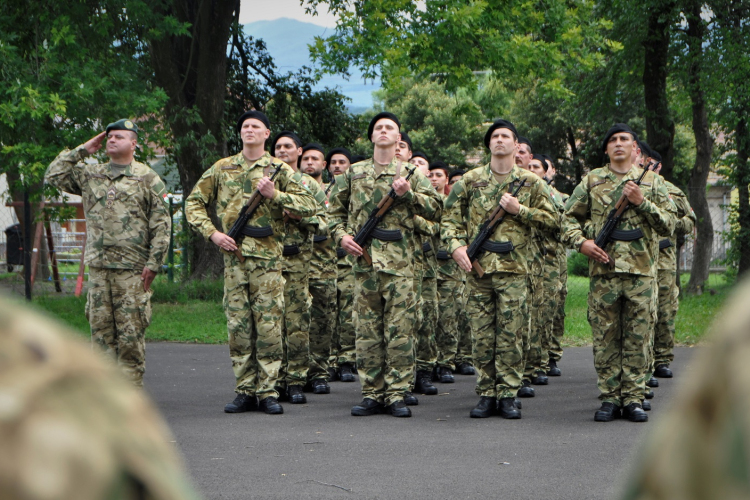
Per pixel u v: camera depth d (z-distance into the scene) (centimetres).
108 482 70
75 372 73
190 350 1298
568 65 2059
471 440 696
